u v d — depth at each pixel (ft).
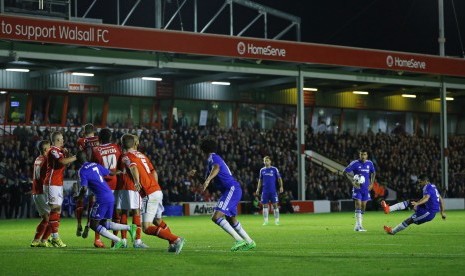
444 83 162.61
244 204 138.92
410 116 205.36
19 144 128.47
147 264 43.21
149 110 163.53
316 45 136.36
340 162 170.50
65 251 52.37
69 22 111.34
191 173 52.54
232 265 42.29
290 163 156.35
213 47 125.39
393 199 161.68
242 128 170.91
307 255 48.39
